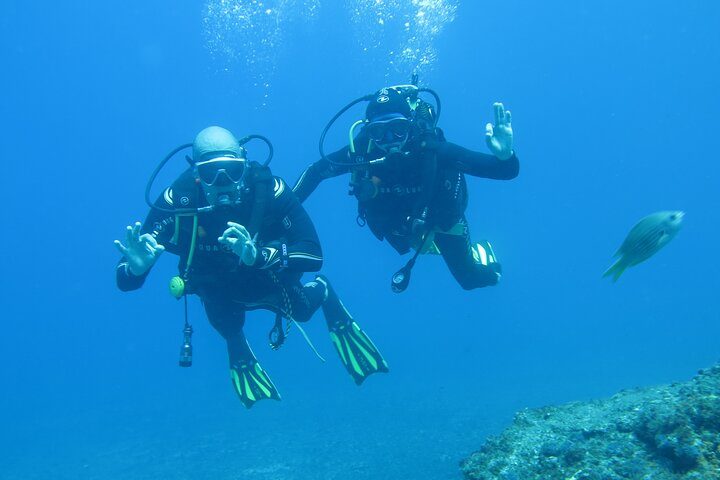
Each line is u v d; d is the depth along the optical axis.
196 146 4.01
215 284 4.28
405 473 8.45
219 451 11.28
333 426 12.47
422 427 11.55
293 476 8.92
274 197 4.14
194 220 3.97
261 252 3.86
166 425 15.19
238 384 4.87
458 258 5.30
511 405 13.14
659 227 2.29
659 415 3.37
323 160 5.20
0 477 11.61
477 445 9.75
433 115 4.95
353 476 8.56
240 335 5.03
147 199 4.03
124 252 3.37
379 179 4.75
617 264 2.45
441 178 4.76
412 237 4.91
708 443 3.11
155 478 9.84
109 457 12.02
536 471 3.68
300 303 4.67
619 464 3.34
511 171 4.45
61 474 11.10
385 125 4.54
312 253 4.14
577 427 3.92
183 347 4.04
